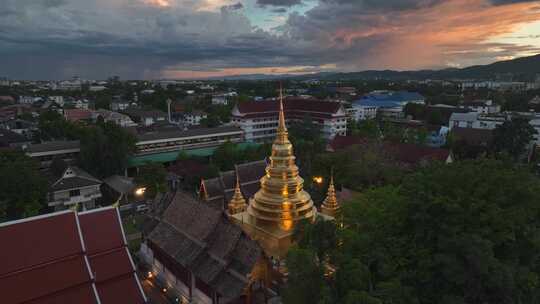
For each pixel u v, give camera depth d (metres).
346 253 28.95
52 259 30.44
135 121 171.25
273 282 38.31
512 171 35.34
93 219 34.56
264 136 138.25
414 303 25.78
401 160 84.38
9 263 28.88
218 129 116.69
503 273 25.80
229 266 35.81
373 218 34.03
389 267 27.89
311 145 93.12
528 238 29.22
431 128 143.38
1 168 61.16
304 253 27.47
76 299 29.98
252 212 44.84
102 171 84.19
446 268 26.80
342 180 70.88
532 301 29.98
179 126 148.88
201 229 39.56
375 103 197.88
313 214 43.75
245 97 184.50
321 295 25.83
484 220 28.39
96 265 32.91
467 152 95.62
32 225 30.81
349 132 136.38
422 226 30.62
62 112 161.12
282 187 42.94
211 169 80.44
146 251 49.97
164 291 43.78
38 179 63.09
